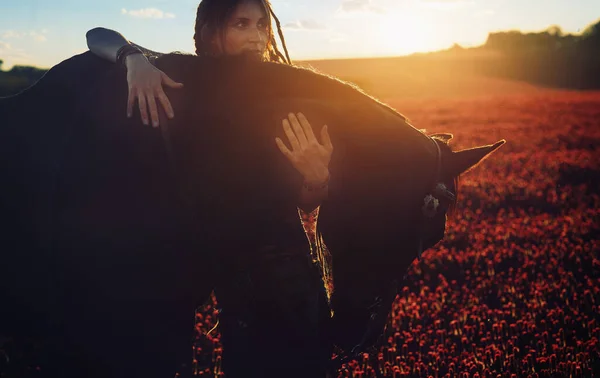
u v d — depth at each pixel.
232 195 2.56
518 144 17.36
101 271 2.55
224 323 2.86
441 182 2.66
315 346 2.70
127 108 2.49
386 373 4.56
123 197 2.54
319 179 2.58
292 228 2.71
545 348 4.82
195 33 2.84
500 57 79.88
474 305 5.88
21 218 2.66
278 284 2.62
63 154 2.59
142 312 2.59
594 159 14.16
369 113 2.62
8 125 2.71
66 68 2.74
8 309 2.72
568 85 67.12
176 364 2.74
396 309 5.73
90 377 2.62
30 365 3.85
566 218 8.91
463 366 4.60
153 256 2.57
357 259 2.63
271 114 2.55
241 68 2.59
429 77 68.75
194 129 2.54
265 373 2.72
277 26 2.87
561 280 6.30
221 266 2.66
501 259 7.28
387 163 2.58
